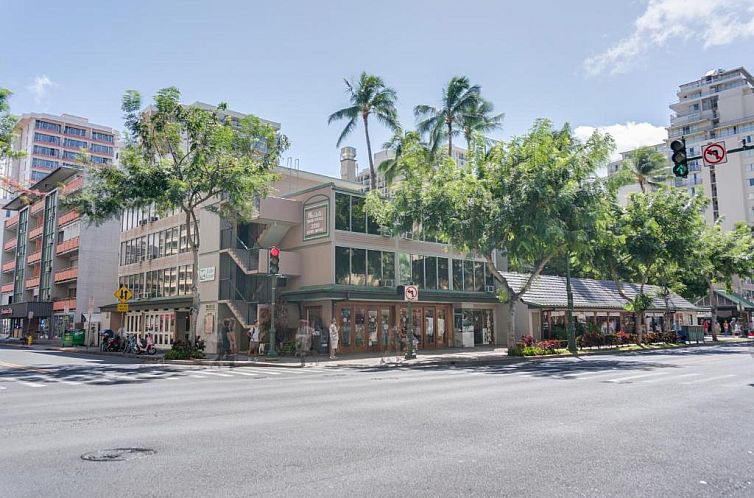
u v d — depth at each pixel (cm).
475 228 2438
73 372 1964
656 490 510
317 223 2938
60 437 755
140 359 2830
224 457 632
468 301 3344
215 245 3328
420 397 1132
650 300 3462
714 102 9669
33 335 5903
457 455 636
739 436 734
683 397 1107
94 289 5028
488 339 3622
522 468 580
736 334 5428
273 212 2961
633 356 2594
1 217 7575
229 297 3181
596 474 559
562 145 2467
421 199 2500
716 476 554
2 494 505
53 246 5669
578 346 3080
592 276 4750
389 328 3062
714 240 4219
